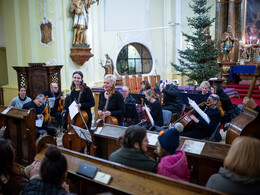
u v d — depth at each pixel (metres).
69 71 7.86
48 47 7.46
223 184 1.52
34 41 7.27
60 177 1.63
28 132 3.62
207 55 9.30
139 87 11.31
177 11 12.67
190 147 2.52
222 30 13.05
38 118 4.72
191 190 1.57
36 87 6.16
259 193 1.44
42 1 7.22
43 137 2.59
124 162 1.98
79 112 3.90
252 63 12.12
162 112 4.59
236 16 13.09
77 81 4.07
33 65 6.07
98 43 9.94
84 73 8.53
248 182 1.44
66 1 7.61
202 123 3.57
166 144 2.00
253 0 12.66
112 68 9.07
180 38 12.97
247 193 1.45
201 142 2.54
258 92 10.15
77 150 3.78
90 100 4.11
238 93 10.63
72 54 7.77
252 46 12.30
